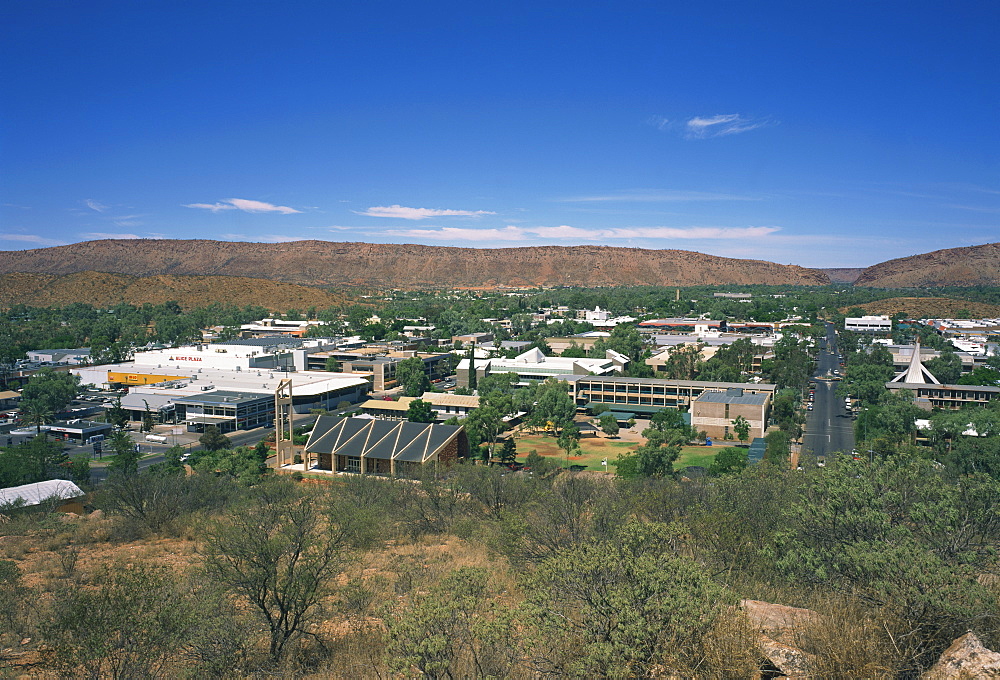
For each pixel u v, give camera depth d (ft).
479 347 608.60
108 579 52.31
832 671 29.78
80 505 121.08
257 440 305.12
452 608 36.52
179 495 100.07
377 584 61.52
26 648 45.24
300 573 49.70
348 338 645.51
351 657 43.27
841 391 396.98
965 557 40.29
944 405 352.90
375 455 204.54
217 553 51.21
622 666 30.27
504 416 325.83
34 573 67.92
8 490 124.88
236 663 42.96
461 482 110.22
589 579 37.45
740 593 44.96
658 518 75.97
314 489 115.55
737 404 300.81
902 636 31.94
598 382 378.53
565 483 105.50
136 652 40.42
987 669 27.89
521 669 34.63
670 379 405.59
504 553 67.67
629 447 288.51
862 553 39.17
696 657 31.09
